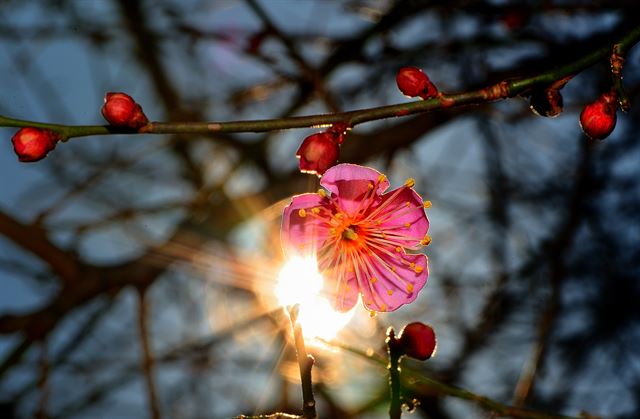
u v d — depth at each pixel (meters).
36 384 6.79
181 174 7.91
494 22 6.16
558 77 3.11
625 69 6.64
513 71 5.91
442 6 6.16
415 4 6.05
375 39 6.48
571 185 7.50
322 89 5.99
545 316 6.28
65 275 6.24
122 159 7.45
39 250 6.15
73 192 6.70
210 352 7.26
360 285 3.55
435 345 3.11
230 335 7.10
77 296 6.18
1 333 6.01
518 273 7.17
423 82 3.19
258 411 6.08
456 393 3.71
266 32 6.29
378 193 3.58
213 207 6.89
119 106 3.02
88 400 7.04
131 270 6.33
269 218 6.60
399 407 3.03
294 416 2.83
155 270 6.39
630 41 3.11
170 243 6.54
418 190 7.29
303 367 2.83
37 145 3.02
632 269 7.50
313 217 3.53
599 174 7.52
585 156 7.25
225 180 7.18
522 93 3.19
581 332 7.38
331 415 6.43
